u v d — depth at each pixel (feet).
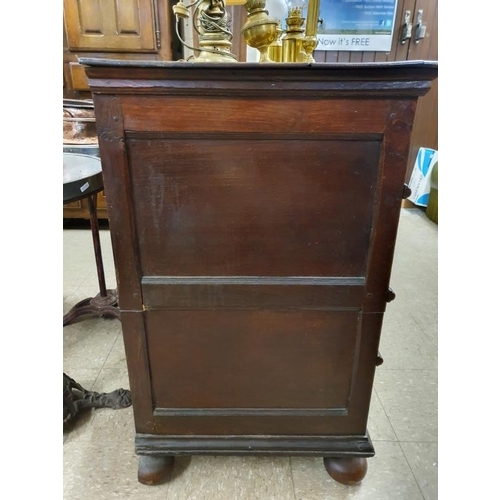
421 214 9.45
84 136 5.83
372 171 2.13
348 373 2.64
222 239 2.27
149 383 2.66
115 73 1.88
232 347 2.56
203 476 3.01
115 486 2.94
